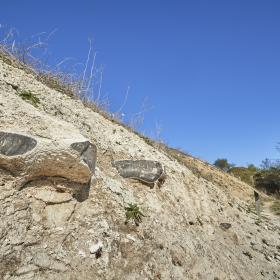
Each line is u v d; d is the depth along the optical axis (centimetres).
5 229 109
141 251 138
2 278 100
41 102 175
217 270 165
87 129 192
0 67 174
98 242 126
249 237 240
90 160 131
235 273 175
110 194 151
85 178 131
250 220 283
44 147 120
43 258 111
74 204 131
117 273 123
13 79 172
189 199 216
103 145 190
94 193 143
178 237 164
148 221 157
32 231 115
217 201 265
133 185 176
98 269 120
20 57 208
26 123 135
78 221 128
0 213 112
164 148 296
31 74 199
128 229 143
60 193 128
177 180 223
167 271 140
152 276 133
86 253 121
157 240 150
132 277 126
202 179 288
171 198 194
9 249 106
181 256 154
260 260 213
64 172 126
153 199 176
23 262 107
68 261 115
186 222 187
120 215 145
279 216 372
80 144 126
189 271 151
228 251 194
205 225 205
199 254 165
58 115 178
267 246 245
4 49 204
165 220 169
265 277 195
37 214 120
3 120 131
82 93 233
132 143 221
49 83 213
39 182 125
